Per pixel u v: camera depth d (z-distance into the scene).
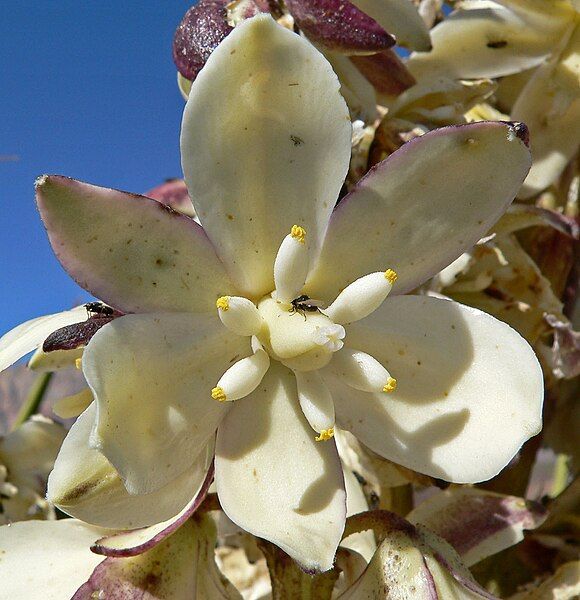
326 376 0.21
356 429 0.20
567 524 0.25
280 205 0.20
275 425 0.20
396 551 0.21
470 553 0.23
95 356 0.18
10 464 0.29
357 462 0.25
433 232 0.20
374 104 0.24
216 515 0.22
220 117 0.19
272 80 0.19
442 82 0.24
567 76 0.26
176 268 0.20
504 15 0.26
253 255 0.20
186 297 0.20
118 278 0.19
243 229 0.20
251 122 0.19
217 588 0.21
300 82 0.19
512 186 0.20
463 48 0.26
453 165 0.20
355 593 0.21
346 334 0.21
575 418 0.27
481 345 0.20
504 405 0.20
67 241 0.19
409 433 0.20
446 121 0.24
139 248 0.19
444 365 0.20
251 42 0.19
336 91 0.19
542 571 0.25
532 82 0.26
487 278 0.25
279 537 0.19
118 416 0.19
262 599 0.27
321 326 0.20
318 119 0.19
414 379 0.20
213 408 0.20
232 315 0.20
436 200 0.20
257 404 0.20
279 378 0.20
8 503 0.29
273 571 0.21
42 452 0.29
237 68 0.19
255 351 0.20
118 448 0.18
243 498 0.20
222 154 0.19
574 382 0.27
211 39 0.21
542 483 0.34
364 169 0.24
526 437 0.19
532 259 0.26
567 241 0.26
